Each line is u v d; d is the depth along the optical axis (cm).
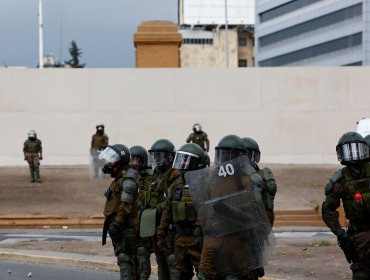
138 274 1363
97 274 1875
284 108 5281
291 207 3481
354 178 1080
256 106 5281
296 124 5272
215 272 1084
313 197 3756
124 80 5266
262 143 5278
